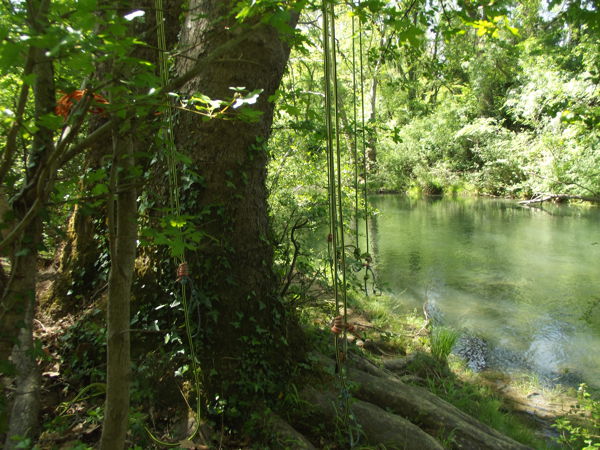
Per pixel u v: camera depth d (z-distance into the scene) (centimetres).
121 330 145
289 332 348
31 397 241
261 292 323
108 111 117
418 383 460
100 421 254
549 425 435
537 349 584
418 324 628
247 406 289
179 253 145
